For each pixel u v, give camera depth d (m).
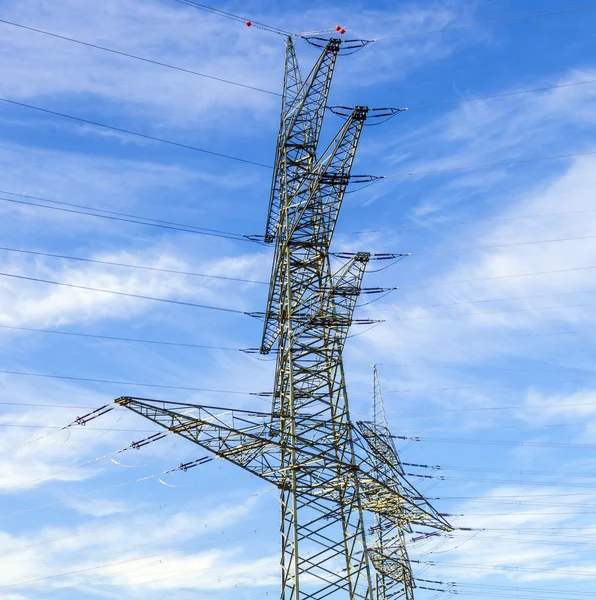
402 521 65.19
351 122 47.94
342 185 49.78
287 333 49.84
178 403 41.84
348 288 49.56
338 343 49.62
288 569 42.97
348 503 44.81
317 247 51.69
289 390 48.12
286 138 56.22
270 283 53.56
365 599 42.22
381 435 66.81
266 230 57.31
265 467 44.38
